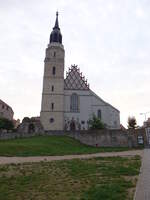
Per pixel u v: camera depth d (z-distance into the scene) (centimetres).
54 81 6969
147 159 2209
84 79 7312
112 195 870
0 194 946
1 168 1634
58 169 1595
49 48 7269
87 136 5353
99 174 1365
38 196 908
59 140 4812
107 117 7112
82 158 2455
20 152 2934
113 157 2519
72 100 7062
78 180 1198
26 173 1445
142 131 5178
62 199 859
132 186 1032
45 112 6688
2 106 8631
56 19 7931
